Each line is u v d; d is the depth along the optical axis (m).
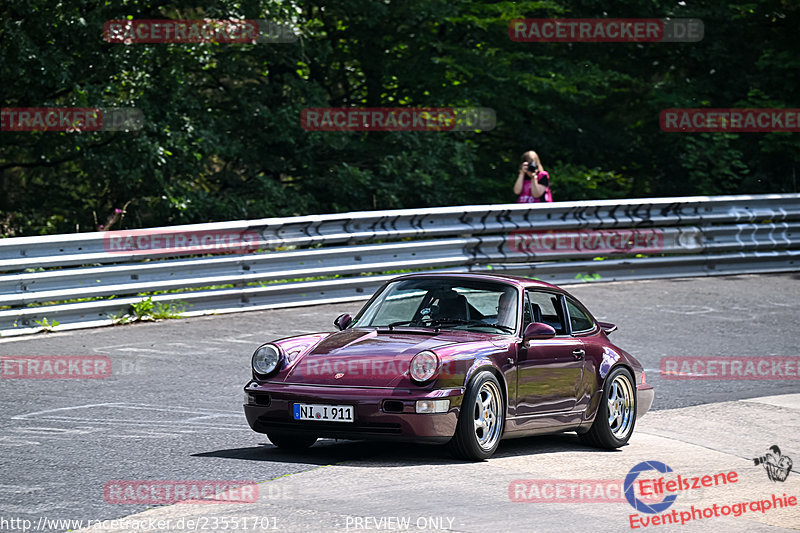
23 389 33.69
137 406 31.62
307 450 26.91
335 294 54.22
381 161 86.44
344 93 100.00
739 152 92.62
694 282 64.12
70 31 65.38
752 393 37.31
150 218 73.75
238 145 79.94
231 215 76.88
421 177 83.94
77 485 22.39
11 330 43.28
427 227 57.66
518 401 27.09
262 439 27.91
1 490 21.91
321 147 87.50
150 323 47.06
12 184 82.75
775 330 50.12
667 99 98.75
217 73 82.44
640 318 52.03
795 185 93.50
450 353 25.56
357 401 24.95
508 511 21.11
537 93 97.69
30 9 63.53
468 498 21.98
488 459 26.22
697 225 68.38
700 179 93.19
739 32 103.44
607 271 63.31
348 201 85.69
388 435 24.89
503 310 28.17
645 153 105.69
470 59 92.38
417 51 93.31
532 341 27.86
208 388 34.59
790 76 99.25
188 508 20.55
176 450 26.16
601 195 95.81
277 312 50.94
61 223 75.88
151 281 48.00
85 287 45.78
